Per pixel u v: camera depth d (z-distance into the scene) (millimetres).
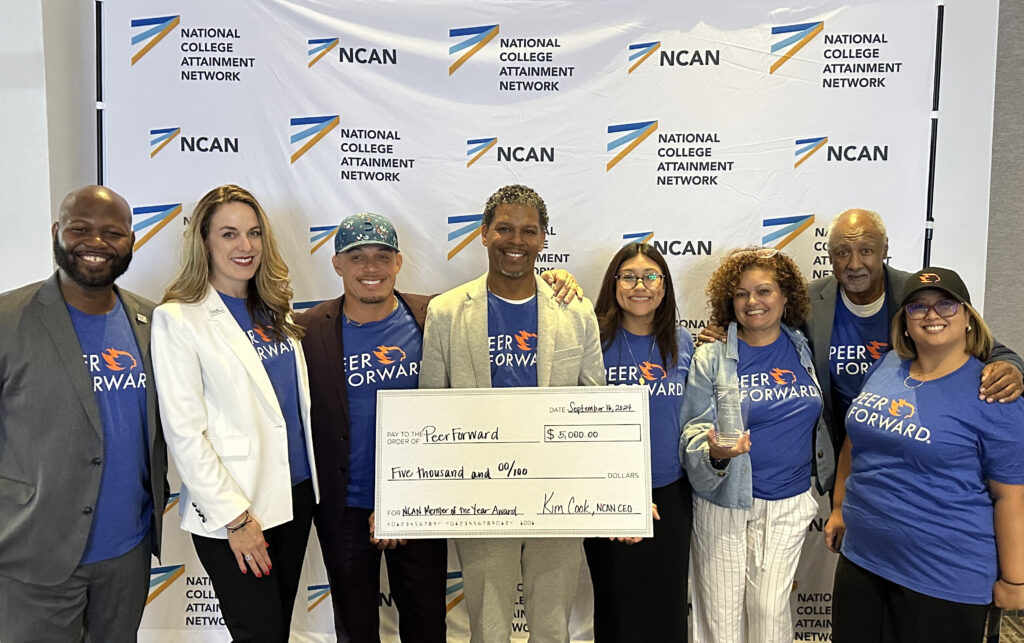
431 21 2303
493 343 1854
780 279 1857
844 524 1963
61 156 2268
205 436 1682
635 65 2305
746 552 1896
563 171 2340
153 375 1724
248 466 1677
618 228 2354
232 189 1764
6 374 1584
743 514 1856
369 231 1839
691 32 2291
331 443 1912
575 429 1809
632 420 1808
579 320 1853
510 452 1816
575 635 2430
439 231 2361
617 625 1893
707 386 1898
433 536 1811
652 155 2328
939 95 2277
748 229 2342
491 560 1840
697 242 2352
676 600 1887
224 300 1764
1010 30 2381
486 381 1824
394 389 1864
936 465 1610
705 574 1930
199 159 2312
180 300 1693
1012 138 2422
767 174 2324
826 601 2395
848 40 2277
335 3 2289
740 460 1837
